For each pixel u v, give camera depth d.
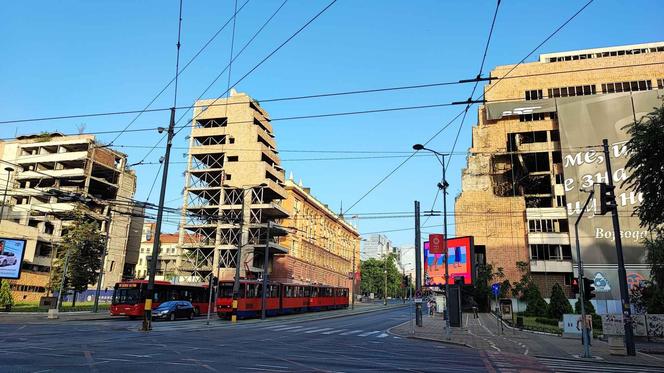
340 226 102.38
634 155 23.31
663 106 23.59
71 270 52.75
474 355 18.81
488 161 75.44
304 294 52.91
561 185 71.62
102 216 72.12
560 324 33.31
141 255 120.25
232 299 39.12
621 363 17.88
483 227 71.12
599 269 64.19
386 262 141.88
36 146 78.62
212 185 72.94
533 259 67.69
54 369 10.86
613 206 22.34
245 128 73.50
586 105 70.31
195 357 14.18
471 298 63.03
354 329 32.88
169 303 37.34
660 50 79.50
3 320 29.52
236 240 68.44
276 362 13.93
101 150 78.56
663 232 31.94
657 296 34.03
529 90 76.50
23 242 40.81
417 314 37.72
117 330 24.39
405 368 13.64
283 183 76.88
